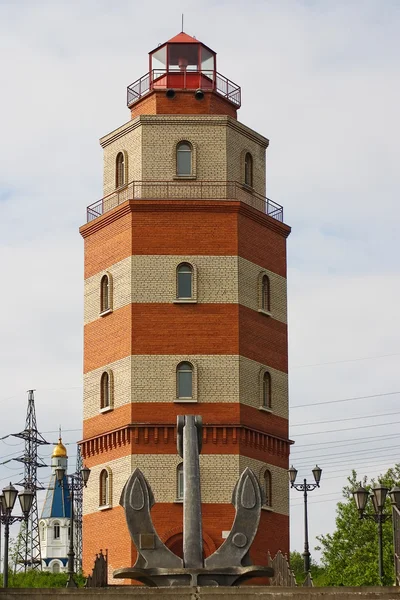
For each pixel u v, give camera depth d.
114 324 59.84
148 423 57.59
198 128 61.16
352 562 70.88
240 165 61.84
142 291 58.97
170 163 60.81
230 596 32.44
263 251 61.47
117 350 59.41
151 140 60.94
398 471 73.94
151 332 58.59
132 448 57.53
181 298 58.97
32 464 111.19
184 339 58.59
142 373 58.22
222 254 59.44
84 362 61.56
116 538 57.53
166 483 57.28
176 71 62.84
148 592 33.06
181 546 56.84
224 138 61.09
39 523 129.12
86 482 56.84
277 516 59.78
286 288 62.81
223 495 57.31
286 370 61.97
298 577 77.12
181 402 57.91
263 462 59.47
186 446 40.78
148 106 62.44
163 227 59.50
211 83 63.19
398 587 32.97
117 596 32.69
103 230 61.56
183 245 59.38
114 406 59.00
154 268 59.16
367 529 71.19
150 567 38.88
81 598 32.75
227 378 58.41
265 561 58.19
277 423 60.78
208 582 38.34
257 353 59.97
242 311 59.31
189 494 40.25
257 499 39.81
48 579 67.88
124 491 39.44
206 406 58.09
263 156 63.62
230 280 59.25
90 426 60.44
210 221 59.72
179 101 61.97
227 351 58.59
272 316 61.41
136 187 60.62
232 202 59.72
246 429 58.22
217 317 58.91
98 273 61.53
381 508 44.78
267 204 62.81
